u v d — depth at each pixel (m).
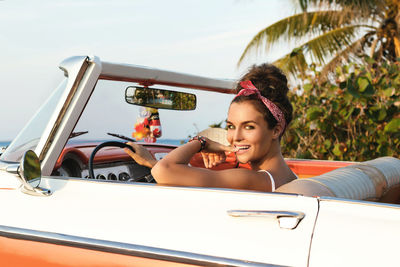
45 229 1.70
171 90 2.59
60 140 1.89
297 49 6.70
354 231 1.33
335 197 1.50
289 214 1.40
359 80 5.03
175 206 1.57
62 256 1.64
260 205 1.48
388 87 5.20
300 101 5.85
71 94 1.88
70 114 1.88
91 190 1.76
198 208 1.54
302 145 5.78
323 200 1.44
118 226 1.59
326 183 1.63
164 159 1.73
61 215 1.71
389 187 2.03
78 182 1.81
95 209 1.68
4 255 1.77
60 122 1.89
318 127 5.29
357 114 5.17
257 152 1.75
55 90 1.97
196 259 1.43
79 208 1.71
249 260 1.37
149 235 1.53
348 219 1.36
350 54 9.79
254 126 1.73
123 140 2.47
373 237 1.30
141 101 2.46
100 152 2.48
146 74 2.32
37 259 1.70
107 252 1.57
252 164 1.85
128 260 1.53
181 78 2.49
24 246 1.73
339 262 1.28
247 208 1.48
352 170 1.92
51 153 1.89
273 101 1.77
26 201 1.83
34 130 1.99
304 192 1.54
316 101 5.61
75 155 2.34
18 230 1.74
